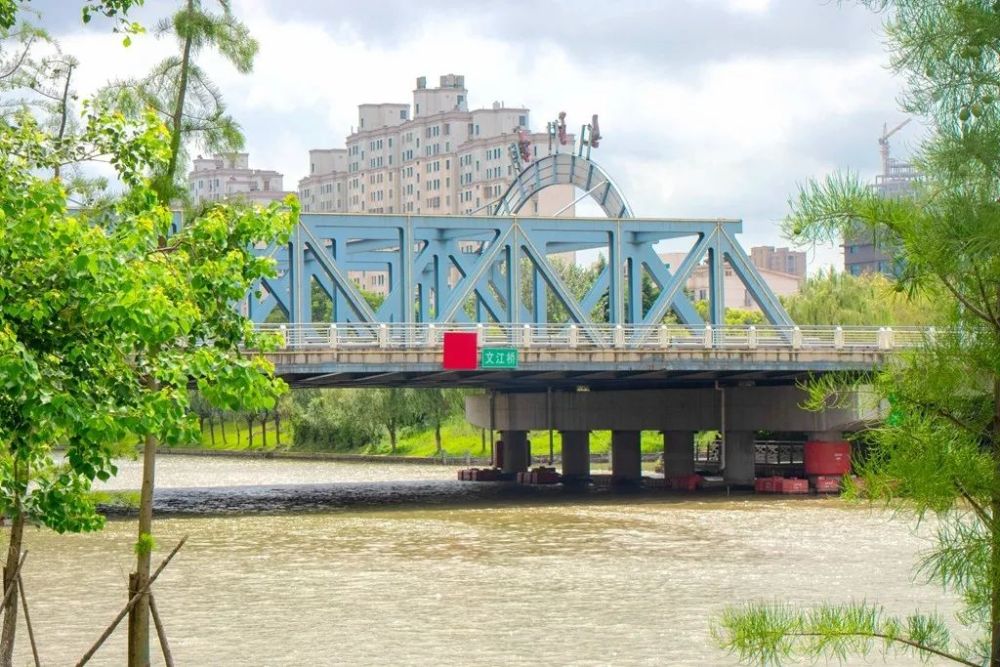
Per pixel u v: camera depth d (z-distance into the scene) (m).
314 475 100.69
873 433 14.09
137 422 16.56
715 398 77.19
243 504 69.75
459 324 65.25
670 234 72.44
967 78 12.86
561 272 140.88
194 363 17.97
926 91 12.98
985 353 13.42
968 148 12.79
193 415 17.69
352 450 133.25
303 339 61.78
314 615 35.53
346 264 67.75
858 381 14.42
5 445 17.97
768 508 64.19
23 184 17.00
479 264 68.50
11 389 15.12
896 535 52.44
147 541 20.48
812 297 100.12
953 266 13.16
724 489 76.69
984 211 12.91
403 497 74.06
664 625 33.84
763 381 77.00
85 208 20.34
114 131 19.55
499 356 64.56
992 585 13.34
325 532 55.03
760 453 100.12
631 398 81.44
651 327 68.31
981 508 13.69
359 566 44.62
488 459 116.19
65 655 30.58
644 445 116.25
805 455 74.12
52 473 20.59
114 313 15.75
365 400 125.56
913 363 13.90
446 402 120.25
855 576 41.81
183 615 35.62
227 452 143.12
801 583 40.47
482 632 33.12
